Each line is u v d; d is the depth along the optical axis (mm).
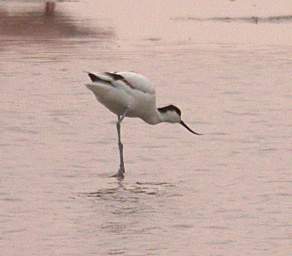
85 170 14695
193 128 17547
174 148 16078
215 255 10773
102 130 17344
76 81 22203
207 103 19750
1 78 22547
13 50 26844
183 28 32000
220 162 15133
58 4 38219
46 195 13320
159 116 15445
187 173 14492
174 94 20688
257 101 19969
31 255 10766
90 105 19531
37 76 22844
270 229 11727
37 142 16406
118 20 33812
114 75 14953
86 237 11438
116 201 13047
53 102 19781
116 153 15773
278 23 33156
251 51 26953
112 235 11523
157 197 13227
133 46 27844
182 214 12398
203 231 11672
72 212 12508
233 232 11617
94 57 25719
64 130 17312
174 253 10844
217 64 24641
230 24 32969
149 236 11484
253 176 14258
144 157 15508
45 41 28578
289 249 10969
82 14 35188
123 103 14953
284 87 21516
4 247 11047
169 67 24156
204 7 37625
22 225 11906
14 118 18219
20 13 34875
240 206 12727
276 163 15016
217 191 13492
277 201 12953
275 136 16828
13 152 15711
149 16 35000
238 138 16719
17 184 13852
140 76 15180
